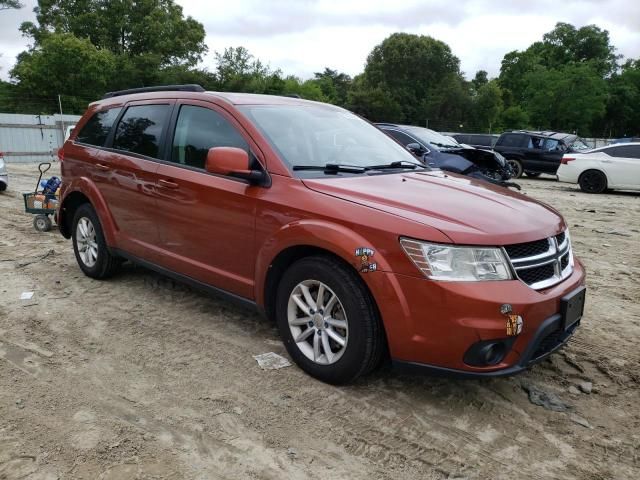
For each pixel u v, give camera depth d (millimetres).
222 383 3582
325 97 69812
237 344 4160
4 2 29281
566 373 3889
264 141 3902
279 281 3836
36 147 23672
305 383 3588
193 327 4465
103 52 45969
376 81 73875
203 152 4266
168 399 3379
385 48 73500
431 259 3004
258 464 2803
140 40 55469
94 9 55125
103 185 5156
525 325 3000
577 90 66625
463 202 3457
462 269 2988
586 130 68750
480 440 3068
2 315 4633
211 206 4059
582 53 88500
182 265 4414
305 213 3480
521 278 3105
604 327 4758
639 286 6008
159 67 51625
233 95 4426
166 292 5270
